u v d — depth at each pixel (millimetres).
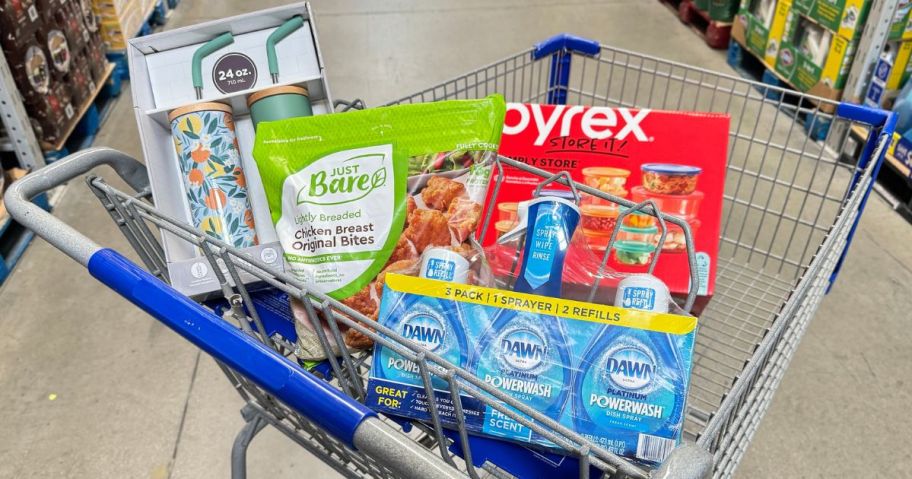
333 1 4094
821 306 2027
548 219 750
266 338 834
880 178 2492
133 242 859
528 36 3611
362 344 788
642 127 1110
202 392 1858
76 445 1732
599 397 653
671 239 1080
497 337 686
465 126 793
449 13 3902
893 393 1784
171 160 901
